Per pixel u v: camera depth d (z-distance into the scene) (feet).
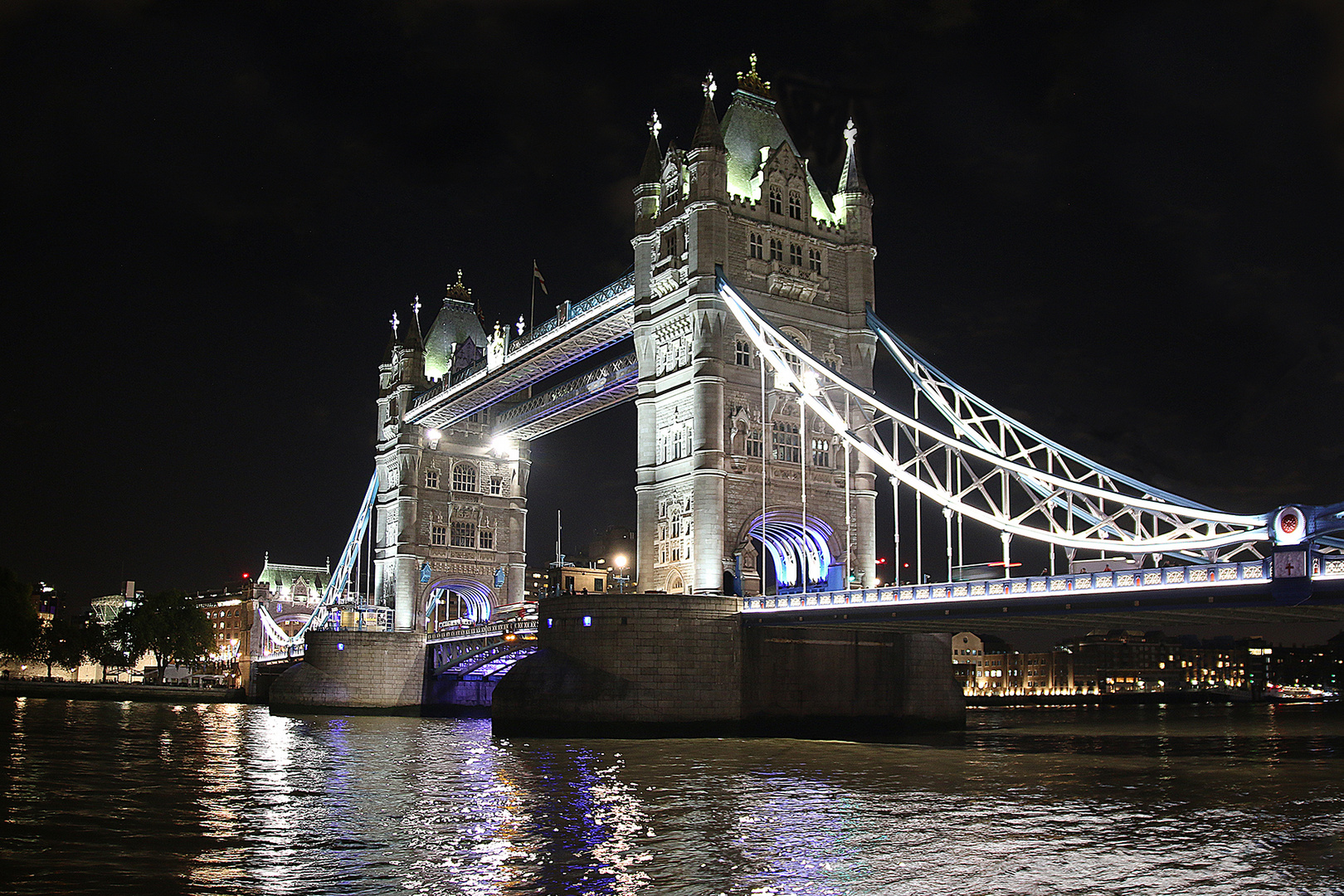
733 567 230.89
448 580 377.71
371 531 447.01
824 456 250.78
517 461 397.19
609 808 122.21
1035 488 203.21
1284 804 125.59
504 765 164.35
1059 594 164.86
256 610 579.89
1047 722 369.30
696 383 236.02
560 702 208.64
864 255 260.62
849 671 228.63
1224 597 147.33
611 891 84.89
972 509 188.96
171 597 555.69
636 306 258.37
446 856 96.78
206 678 601.21
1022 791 135.74
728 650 214.07
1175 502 169.58
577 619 213.25
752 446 240.32
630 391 311.47
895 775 150.71
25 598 455.22
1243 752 201.87
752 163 257.75
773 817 115.96
